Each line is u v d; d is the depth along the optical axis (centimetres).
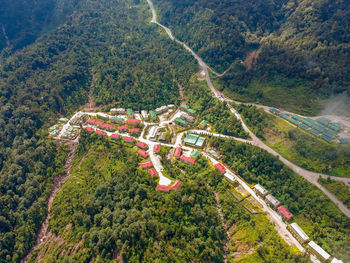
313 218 13188
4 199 14300
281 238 12369
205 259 11200
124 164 16250
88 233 12062
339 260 11094
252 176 15712
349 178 14350
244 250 11888
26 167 16775
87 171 16712
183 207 12838
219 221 12862
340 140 15900
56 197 15325
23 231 13225
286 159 16300
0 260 12062
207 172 15900
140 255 10688
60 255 11950
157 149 17688
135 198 12975
